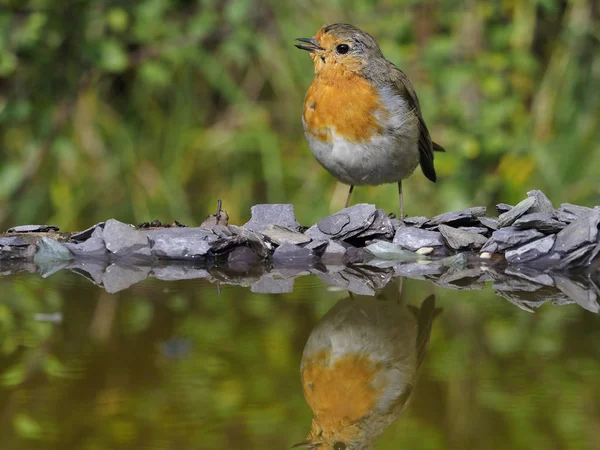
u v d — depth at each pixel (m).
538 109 14.84
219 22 14.93
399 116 8.75
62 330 5.79
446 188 14.20
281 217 8.61
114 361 5.21
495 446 4.28
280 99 15.44
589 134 14.70
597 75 14.94
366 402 4.78
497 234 7.95
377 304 6.59
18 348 5.43
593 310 6.43
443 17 14.45
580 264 7.75
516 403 4.65
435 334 5.87
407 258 8.09
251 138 15.14
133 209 14.67
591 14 14.89
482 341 5.72
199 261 8.02
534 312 6.34
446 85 13.77
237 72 15.49
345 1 14.65
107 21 13.84
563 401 4.69
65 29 13.63
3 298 6.62
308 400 4.76
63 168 14.84
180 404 4.61
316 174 14.74
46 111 14.20
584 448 4.20
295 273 7.62
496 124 14.17
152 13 14.09
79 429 4.30
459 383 5.01
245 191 15.37
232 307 6.45
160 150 15.28
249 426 4.40
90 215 14.69
